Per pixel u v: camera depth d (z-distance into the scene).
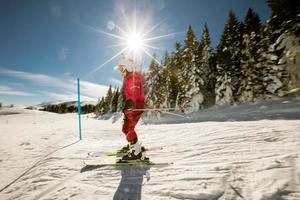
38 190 3.00
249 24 33.62
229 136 5.25
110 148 5.48
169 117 31.08
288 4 23.66
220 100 28.52
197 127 8.09
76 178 3.32
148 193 2.60
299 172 2.65
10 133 13.10
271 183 2.49
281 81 24.02
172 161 3.75
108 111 66.50
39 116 70.19
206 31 35.16
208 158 3.68
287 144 3.96
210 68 33.69
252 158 3.38
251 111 22.67
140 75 4.29
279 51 24.67
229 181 2.67
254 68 25.83
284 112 19.62
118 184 2.95
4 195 2.96
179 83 32.41
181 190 2.58
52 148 6.15
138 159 3.84
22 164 4.55
